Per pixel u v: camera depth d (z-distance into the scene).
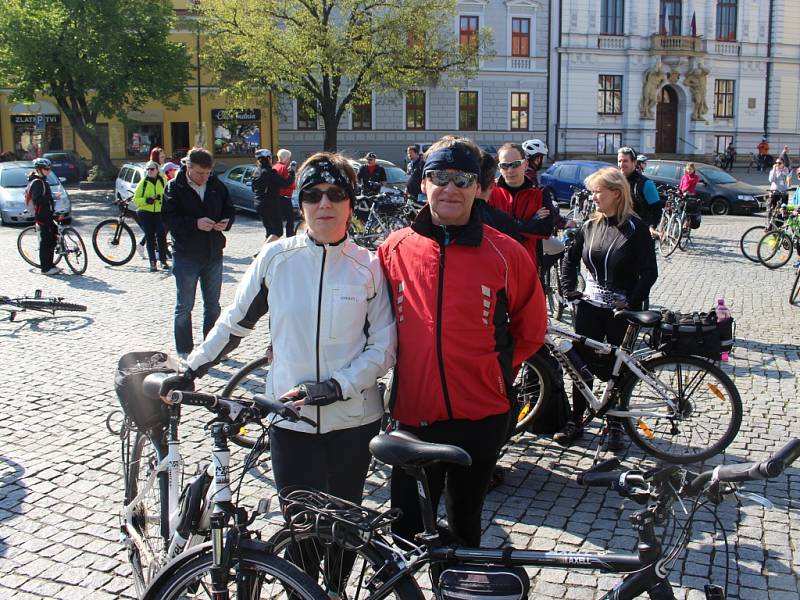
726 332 4.78
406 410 2.96
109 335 8.12
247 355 7.34
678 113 42.88
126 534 3.41
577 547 3.92
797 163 44.56
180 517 2.78
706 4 41.81
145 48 29.47
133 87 30.00
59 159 33.12
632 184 7.18
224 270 12.32
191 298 6.95
